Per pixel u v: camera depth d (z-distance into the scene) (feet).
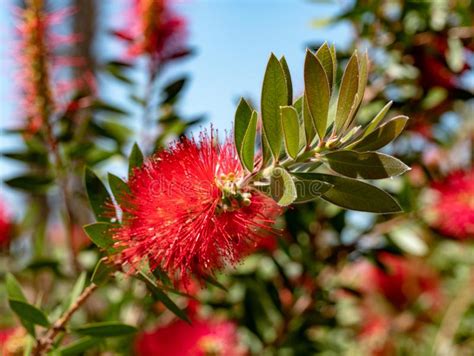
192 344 1.66
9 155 1.68
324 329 1.97
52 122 1.65
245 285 1.81
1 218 1.90
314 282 1.84
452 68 1.75
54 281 1.81
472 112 2.19
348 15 1.77
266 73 1.00
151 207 1.07
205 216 1.05
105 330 1.24
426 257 2.23
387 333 2.22
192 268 1.12
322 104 0.96
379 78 1.82
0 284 1.84
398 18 1.82
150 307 1.79
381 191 0.97
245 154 1.01
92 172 1.22
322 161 1.00
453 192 1.86
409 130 1.91
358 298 1.94
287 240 1.79
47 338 1.22
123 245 1.11
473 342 2.32
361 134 1.00
